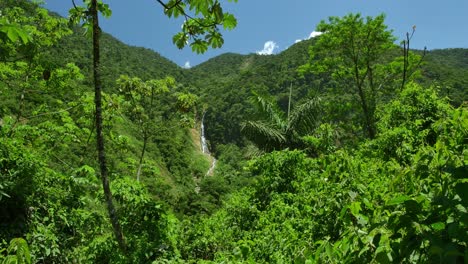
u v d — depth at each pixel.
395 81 22.33
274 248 5.63
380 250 1.87
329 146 12.23
